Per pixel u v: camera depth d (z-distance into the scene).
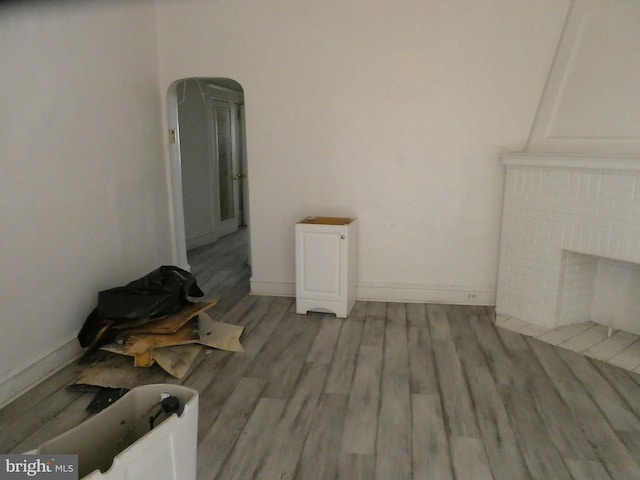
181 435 1.65
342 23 3.71
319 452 2.15
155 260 4.06
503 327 3.54
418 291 4.05
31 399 2.58
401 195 3.91
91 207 3.17
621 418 2.41
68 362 2.98
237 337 3.30
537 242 3.46
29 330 2.68
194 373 2.87
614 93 3.03
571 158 3.09
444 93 3.70
